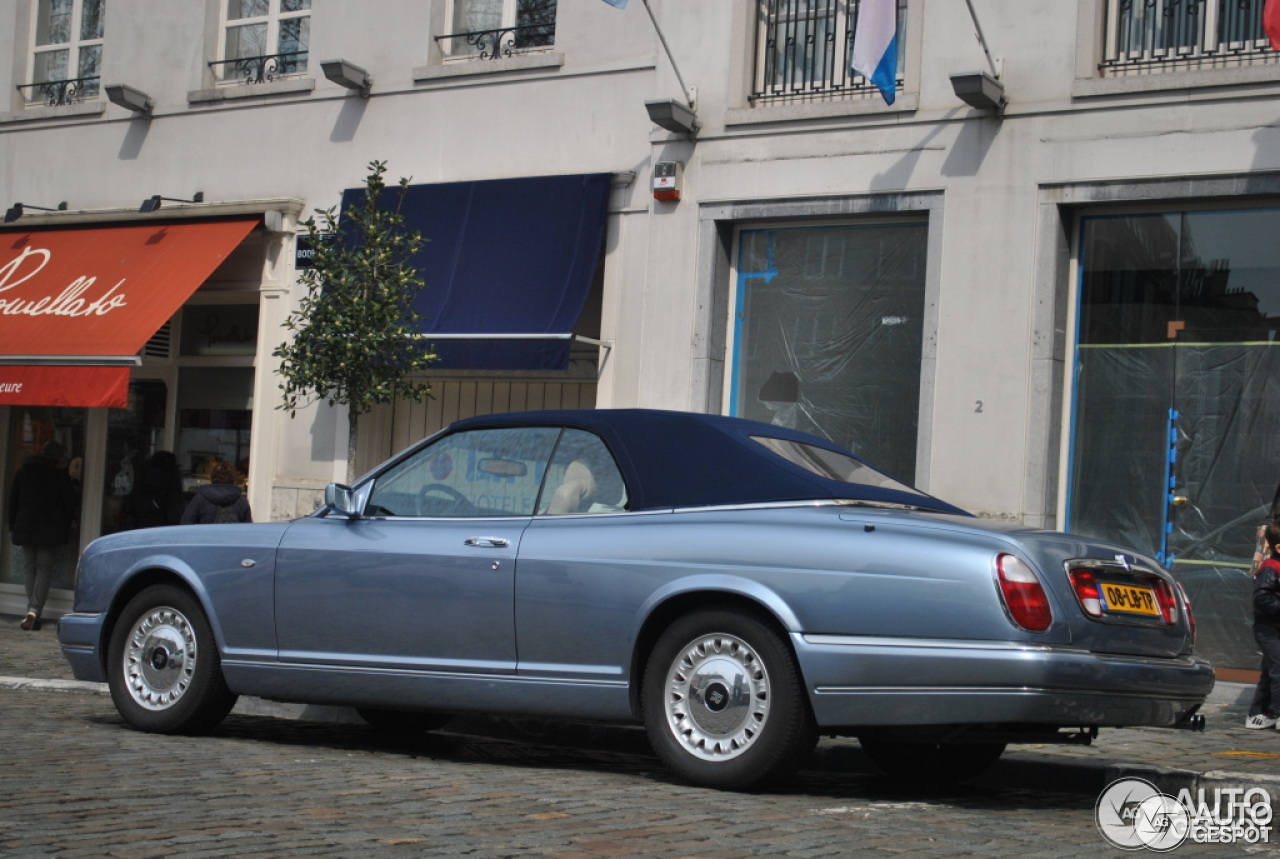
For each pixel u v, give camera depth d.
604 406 13.26
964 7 11.84
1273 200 10.84
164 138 15.98
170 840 4.81
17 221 16.56
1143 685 5.92
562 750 8.30
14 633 14.94
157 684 7.93
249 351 15.41
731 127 12.81
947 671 5.75
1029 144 11.51
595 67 13.55
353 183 14.74
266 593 7.53
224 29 15.96
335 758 7.16
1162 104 11.03
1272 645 9.27
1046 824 5.92
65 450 16.77
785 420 12.66
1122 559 6.16
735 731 6.20
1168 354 11.18
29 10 17.30
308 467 14.59
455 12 14.62
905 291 12.22
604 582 6.52
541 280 13.23
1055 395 11.41
